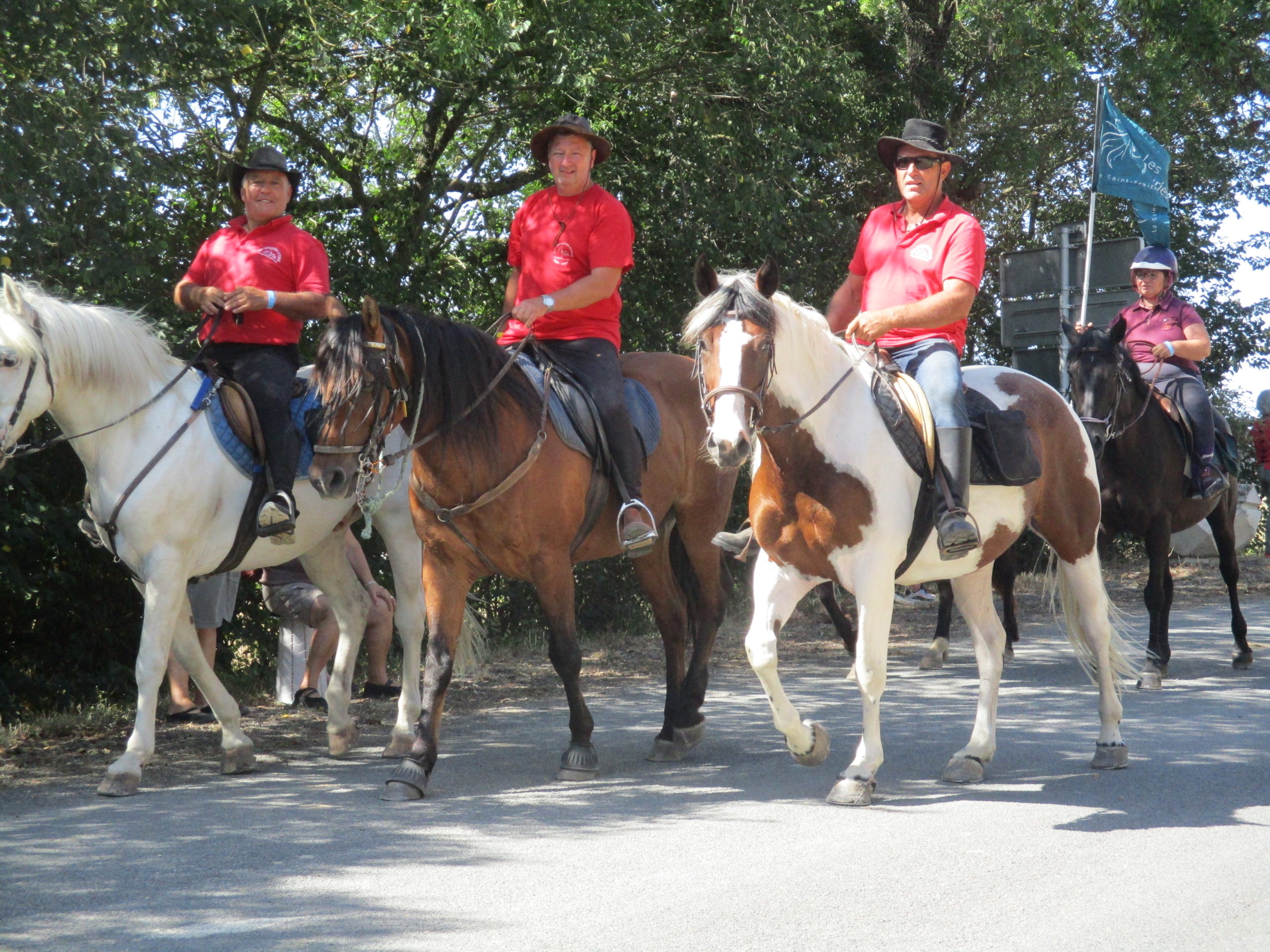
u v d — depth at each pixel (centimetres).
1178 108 1700
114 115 711
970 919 363
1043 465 554
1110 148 1060
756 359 431
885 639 484
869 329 496
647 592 618
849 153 1438
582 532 557
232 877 403
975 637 563
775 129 1141
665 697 785
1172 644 993
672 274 1168
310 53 995
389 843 444
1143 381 827
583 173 576
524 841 446
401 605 617
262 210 580
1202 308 1938
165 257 812
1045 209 1939
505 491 521
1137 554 1686
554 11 986
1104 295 1117
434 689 529
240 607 844
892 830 461
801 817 481
